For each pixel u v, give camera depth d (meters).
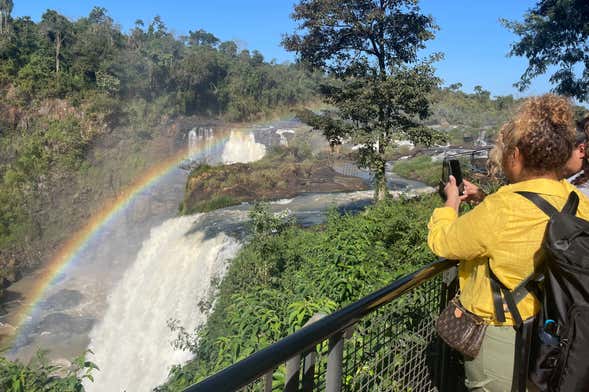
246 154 52.59
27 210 39.31
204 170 36.75
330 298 6.45
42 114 54.38
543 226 1.96
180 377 7.30
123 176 47.84
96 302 25.22
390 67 17.00
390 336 2.84
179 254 22.94
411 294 2.95
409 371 2.95
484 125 54.16
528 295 2.00
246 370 1.43
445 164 2.56
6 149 47.44
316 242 11.64
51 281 29.31
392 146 17.33
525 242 1.97
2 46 61.97
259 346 5.14
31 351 19.88
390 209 10.95
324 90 18.53
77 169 47.22
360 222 10.37
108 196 44.38
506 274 2.03
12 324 22.66
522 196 2.01
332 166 40.94
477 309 2.15
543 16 15.77
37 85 57.56
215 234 22.00
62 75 61.59
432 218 2.37
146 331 20.73
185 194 36.66
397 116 17.73
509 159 2.18
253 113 81.75
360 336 2.61
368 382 2.66
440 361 3.20
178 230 26.00
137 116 58.56
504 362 2.09
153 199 42.06
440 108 60.34
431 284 3.11
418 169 36.94
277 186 34.56
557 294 1.80
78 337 21.27
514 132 2.13
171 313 20.33
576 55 14.96
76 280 29.14
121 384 18.08
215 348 7.60
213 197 33.12
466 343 2.18
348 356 2.52
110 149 51.91
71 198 43.38
